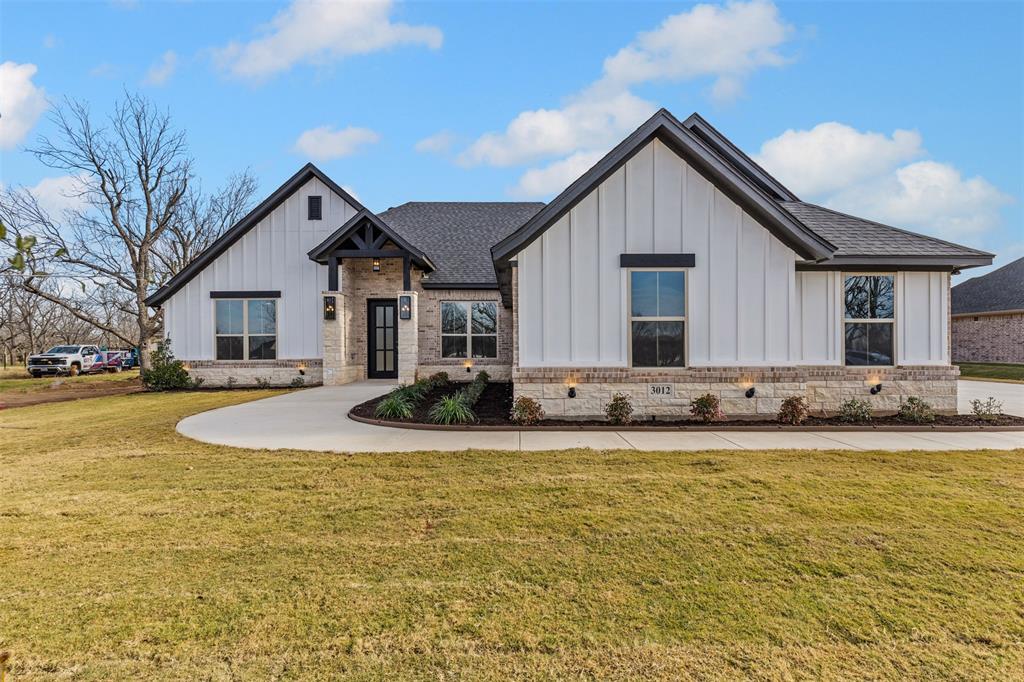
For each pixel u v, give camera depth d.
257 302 16.22
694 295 8.94
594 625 2.82
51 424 9.24
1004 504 4.68
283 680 2.38
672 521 4.27
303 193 16.20
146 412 10.60
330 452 6.68
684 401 8.88
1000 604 3.04
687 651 2.61
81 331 42.69
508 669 2.46
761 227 8.95
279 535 4.00
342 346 15.38
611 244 8.96
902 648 2.64
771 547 3.79
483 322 16.22
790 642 2.69
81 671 2.43
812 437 7.68
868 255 9.22
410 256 14.66
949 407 9.43
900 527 4.15
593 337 8.96
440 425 8.34
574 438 7.61
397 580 3.30
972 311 28.33
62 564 3.51
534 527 4.15
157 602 3.03
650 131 8.63
